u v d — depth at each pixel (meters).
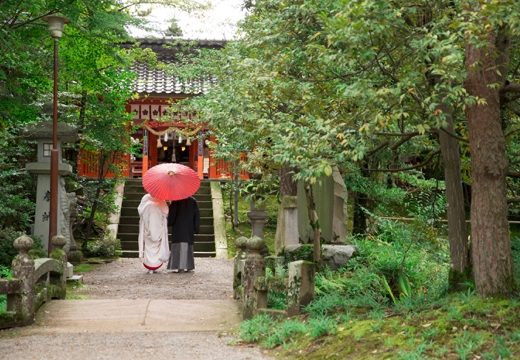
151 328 7.46
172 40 26.05
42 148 13.49
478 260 6.25
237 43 10.56
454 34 5.75
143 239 14.42
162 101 25.16
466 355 5.08
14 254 12.77
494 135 6.21
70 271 11.91
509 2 5.55
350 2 5.78
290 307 7.30
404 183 15.41
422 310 6.45
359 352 5.57
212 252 19.09
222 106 8.59
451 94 5.83
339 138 7.03
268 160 9.94
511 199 6.66
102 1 12.87
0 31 10.71
